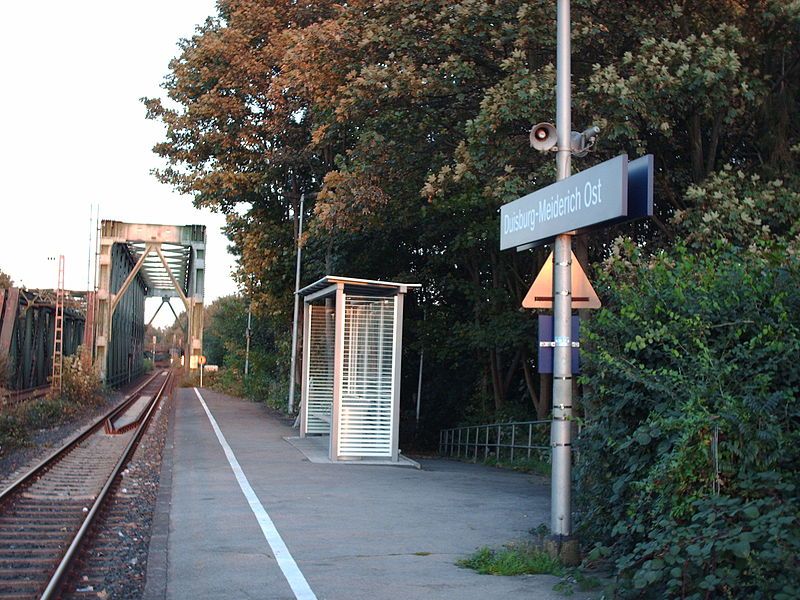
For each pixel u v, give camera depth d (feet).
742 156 49.57
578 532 25.34
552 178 43.01
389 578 22.97
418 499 37.78
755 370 20.06
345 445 53.78
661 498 19.92
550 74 43.04
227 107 83.71
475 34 47.50
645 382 21.25
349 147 80.74
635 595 18.97
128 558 27.68
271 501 36.42
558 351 25.32
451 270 79.87
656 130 45.57
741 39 42.42
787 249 23.41
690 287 21.94
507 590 21.70
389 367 54.85
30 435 68.90
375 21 52.21
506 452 70.18
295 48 60.90
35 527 32.83
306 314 68.90
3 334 98.58
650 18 45.73
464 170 44.55
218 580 22.84
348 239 77.87
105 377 152.97
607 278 25.12
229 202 90.68
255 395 143.33
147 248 192.34
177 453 57.26
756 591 16.83
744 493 19.03
